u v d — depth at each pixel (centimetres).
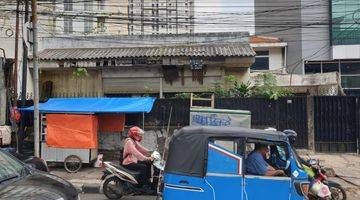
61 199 479
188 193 670
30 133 1576
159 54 1961
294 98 1616
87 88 2072
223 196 663
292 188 669
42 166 1079
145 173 992
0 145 1434
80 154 1370
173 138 695
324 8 3575
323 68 3581
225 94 1738
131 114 1538
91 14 3969
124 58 1967
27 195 460
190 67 1972
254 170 673
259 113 1616
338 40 3500
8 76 1809
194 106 1537
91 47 2283
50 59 1986
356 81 3528
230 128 688
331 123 1612
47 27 3519
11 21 1983
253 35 3638
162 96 2036
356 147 1603
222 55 1906
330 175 1205
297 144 1609
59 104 1459
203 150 672
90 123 1372
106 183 1007
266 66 3559
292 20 3647
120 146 1477
